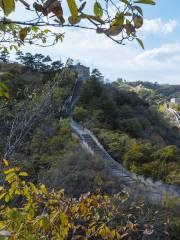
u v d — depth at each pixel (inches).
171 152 1112.8
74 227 140.6
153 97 3673.7
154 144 1304.1
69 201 140.6
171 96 5191.9
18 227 91.2
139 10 58.8
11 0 54.2
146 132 1583.4
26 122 155.1
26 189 112.4
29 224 96.2
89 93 1540.4
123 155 1135.0
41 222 99.0
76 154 647.8
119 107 1646.2
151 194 820.0
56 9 57.6
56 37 107.8
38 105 157.1
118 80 4503.0
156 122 1872.5
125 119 1519.4
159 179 988.6
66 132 856.3
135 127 1494.8
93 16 58.9
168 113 3211.1
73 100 1492.4
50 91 159.5
